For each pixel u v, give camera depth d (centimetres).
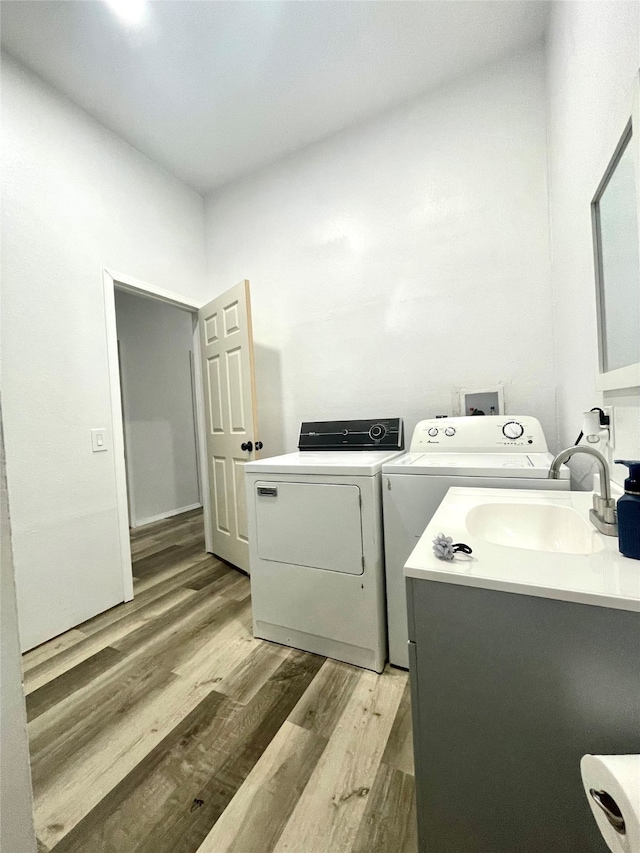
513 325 196
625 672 58
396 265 224
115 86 193
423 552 78
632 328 87
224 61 183
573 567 68
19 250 175
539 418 192
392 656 151
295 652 163
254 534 172
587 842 61
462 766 70
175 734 121
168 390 417
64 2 152
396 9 162
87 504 200
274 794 100
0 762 43
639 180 74
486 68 195
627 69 81
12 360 172
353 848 88
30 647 172
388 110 220
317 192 245
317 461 169
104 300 215
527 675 64
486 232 200
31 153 181
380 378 232
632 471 71
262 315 271
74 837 92
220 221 287
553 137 168
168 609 205
